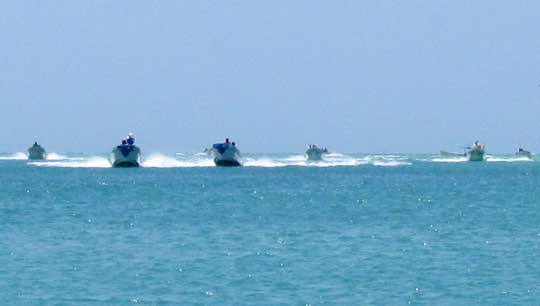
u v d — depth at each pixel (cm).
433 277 14375
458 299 12912
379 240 18662
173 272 14738
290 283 13875
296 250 17088
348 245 17838
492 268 15175
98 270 14900
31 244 17900
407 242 18338
